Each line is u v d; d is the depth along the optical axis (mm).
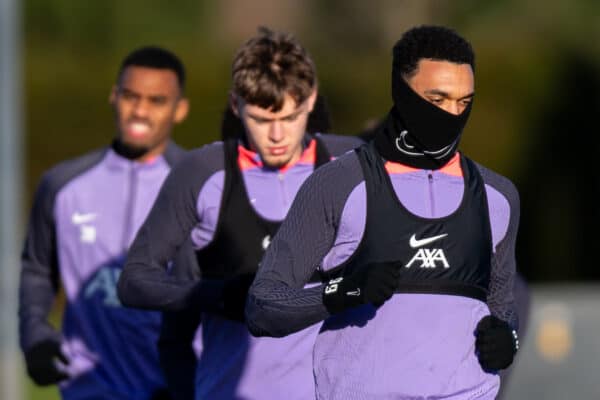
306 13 79812
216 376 16578
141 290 16031
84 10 64688
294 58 15406
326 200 13281
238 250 16281
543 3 68938
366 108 63844
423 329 13273
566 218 66125
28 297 20797
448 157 13508
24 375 38875
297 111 15484
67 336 21094
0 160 26562
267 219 16281
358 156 13492
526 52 65000
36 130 59438
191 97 60125
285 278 13250
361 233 13281
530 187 65375
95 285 20781
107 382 20891
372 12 76812
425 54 13133
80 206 20844
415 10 76438
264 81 15203
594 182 66062
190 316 17250
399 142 13391
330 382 13555
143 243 16266
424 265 13289
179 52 61375
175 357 17484
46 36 62812
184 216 16219
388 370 13281
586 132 65625
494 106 64438
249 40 15773
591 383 27734
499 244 13875
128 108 20578
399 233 13242
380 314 13336
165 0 69688
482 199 13562
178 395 17531
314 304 12867
